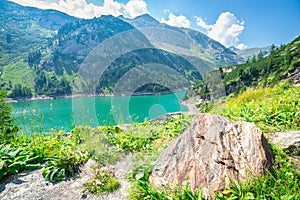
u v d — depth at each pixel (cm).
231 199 213
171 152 290
